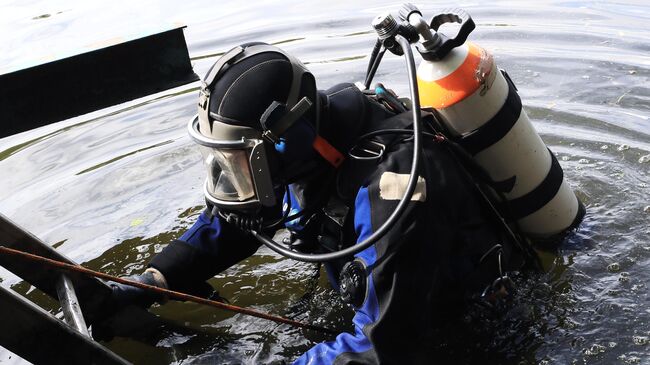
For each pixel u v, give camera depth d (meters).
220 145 1.93
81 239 3.16
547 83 4.02
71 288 2.18
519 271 2.41
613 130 3.49
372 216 1.93
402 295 1.90
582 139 3.45
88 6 6.00
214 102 1.94
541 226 2.42
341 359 1.93
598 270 2.51
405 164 1.97
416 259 1.92
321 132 2.03
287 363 2.35
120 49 2.61
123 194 3.47
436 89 2.18
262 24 5.32
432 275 1.95
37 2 6.24
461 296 2.15
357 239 2.07
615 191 2.99
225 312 2.61
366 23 5.11
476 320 2.34
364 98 2.13
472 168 2.20
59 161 3.84
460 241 2.09
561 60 4.23
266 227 2.12
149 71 2.68
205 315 2.60
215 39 5.11
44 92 2.54
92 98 2.62
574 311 2.37
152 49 2.66
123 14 5.74
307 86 1.99
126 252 3.04
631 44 4.32
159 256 2.49
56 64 2.53
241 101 1.92
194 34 5.25
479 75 2.14
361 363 1.90
